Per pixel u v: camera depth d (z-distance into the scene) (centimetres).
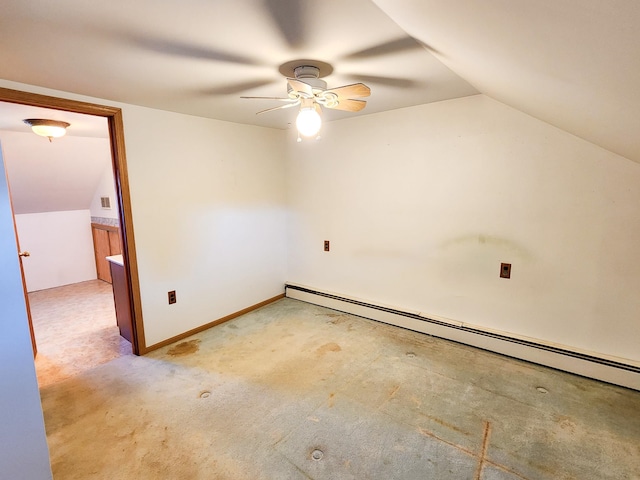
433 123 283
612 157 216
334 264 374
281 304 399
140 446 179
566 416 198
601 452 171
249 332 323
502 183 258
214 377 245
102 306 420
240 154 349
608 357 230
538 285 253
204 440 183
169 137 288
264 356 275
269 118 321
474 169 269
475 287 282
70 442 182
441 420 196
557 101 150
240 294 366
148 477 160
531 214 249
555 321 250
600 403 209
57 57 167
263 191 379
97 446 179
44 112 267
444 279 297
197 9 121
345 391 225
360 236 346
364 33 144
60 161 423
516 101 209
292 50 162
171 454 173
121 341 313
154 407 211
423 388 228
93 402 217
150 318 288
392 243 324
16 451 112
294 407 210
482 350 279
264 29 139
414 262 313
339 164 350
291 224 406
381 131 314
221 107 273
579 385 229
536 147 241
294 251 409
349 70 194
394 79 213
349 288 366
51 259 502
